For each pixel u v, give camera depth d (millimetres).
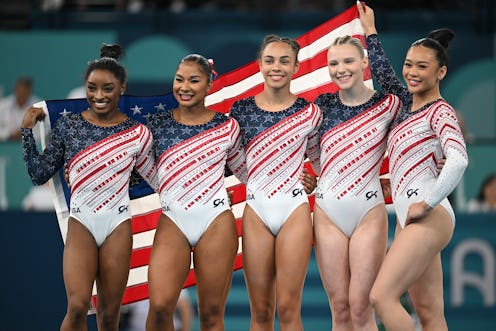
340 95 17906
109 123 17578
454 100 30922
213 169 17375
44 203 28562
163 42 30266
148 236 20328
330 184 17469
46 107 19203
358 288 16938
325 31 20328
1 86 30391
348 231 17438
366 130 17469
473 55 30984
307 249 17062
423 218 16531
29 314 24609
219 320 17219
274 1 35250
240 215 20609
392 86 18000
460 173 16109
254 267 17219
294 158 17516
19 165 28609
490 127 30828
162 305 16391
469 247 26281
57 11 32062
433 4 34344
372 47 18562
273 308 17453
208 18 32156
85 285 16891
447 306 26156
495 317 26188
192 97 17391
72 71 30391
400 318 16078
